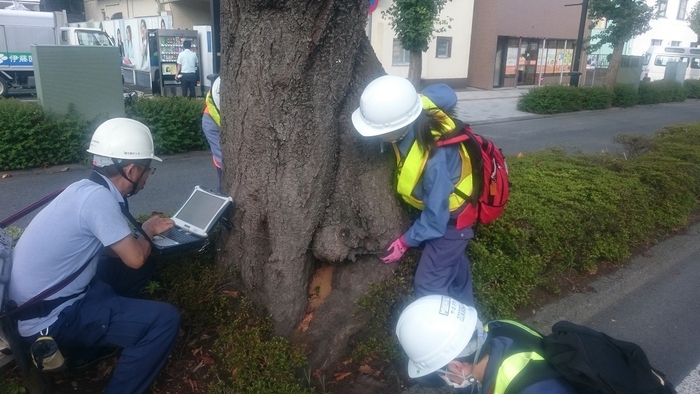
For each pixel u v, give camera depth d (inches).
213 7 545.6
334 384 128.5
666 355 167.5
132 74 868.6
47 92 339.6
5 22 711.7
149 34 701.9
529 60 1082.7
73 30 768.9
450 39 938.1
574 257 198.4
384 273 142.1
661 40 1574.8
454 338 85.9
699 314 193.2
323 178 131.4
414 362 89.1
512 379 80.7
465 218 129.7
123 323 110.3
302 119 126.9
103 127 117.6
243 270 140.9
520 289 168.7
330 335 135.6
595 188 225.6
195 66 636.7
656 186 259.1
